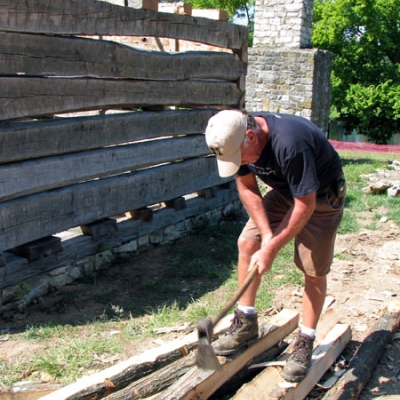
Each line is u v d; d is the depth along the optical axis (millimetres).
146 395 3197
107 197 5781
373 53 31375
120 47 5621
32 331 4434
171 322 4707
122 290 5426
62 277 5410
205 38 6871
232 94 7598
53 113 5012
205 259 6344
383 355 4289
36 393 3537
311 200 2971
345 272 6113
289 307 5148
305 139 2957
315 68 16125
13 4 4488
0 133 4559
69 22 5008
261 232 3283
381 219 8273
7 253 5094
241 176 3350
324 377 3875
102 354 4152
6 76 4594
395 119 31125
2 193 4637
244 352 3467
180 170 6867
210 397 3473
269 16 16688
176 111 6703
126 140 5941
